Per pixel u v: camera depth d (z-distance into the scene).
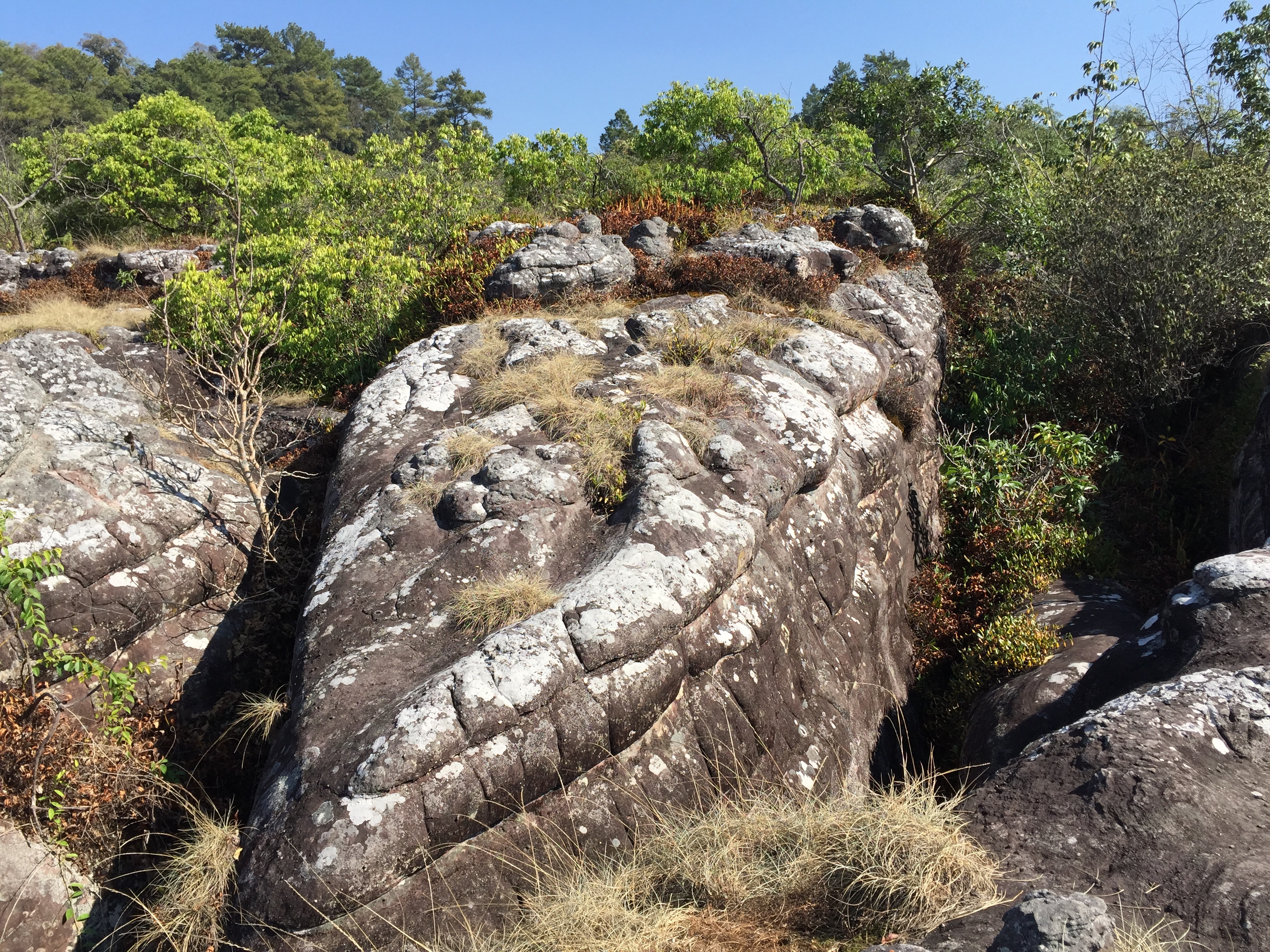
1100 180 10.99
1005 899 3.50
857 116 18.14
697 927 3.88
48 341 8.95
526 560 5.92
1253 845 3.55
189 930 4.43
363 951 4.11
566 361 8.05
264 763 5.77
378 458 7.25
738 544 6.05
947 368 11.41
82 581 6.65
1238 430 9.82
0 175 25.06
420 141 13.23
